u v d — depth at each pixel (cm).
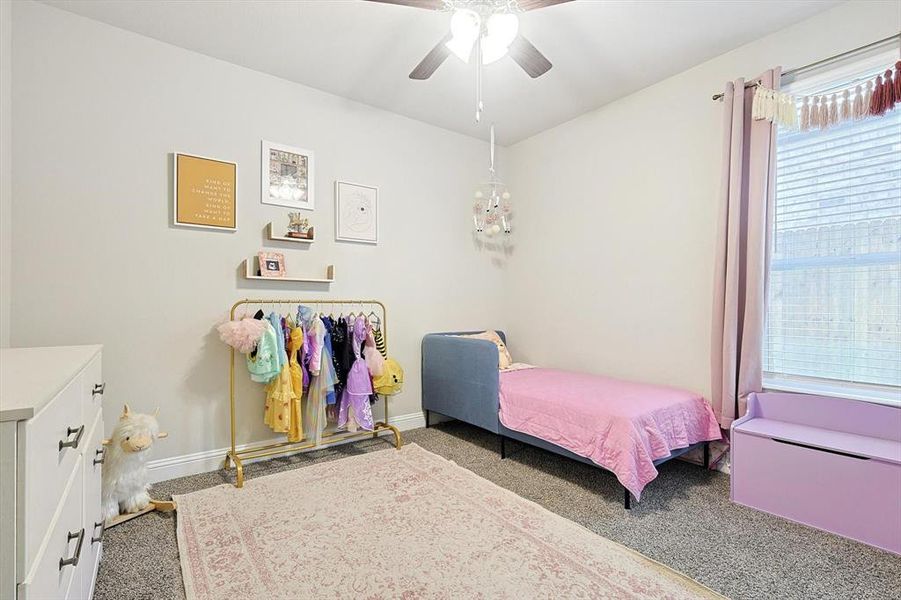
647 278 289
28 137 198
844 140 211
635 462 192
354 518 187
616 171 308
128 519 187
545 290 365
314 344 257
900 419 187
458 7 171
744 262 233
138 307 226
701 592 139
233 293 256
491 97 301
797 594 140
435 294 354
